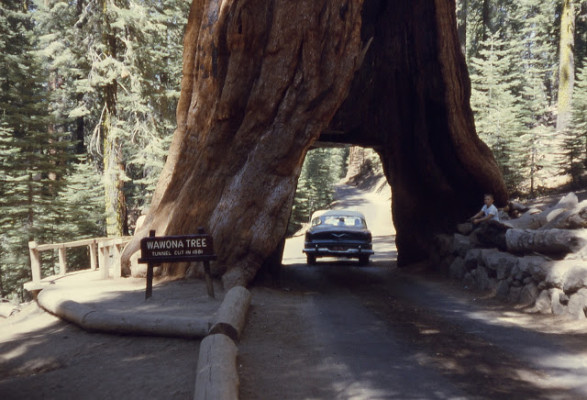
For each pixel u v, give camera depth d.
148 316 6.82
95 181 25.27
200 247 8.81
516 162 27.98
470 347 6.11
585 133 27.73
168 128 25.78
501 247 10.89
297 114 10.90
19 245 22.05
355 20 11.02
